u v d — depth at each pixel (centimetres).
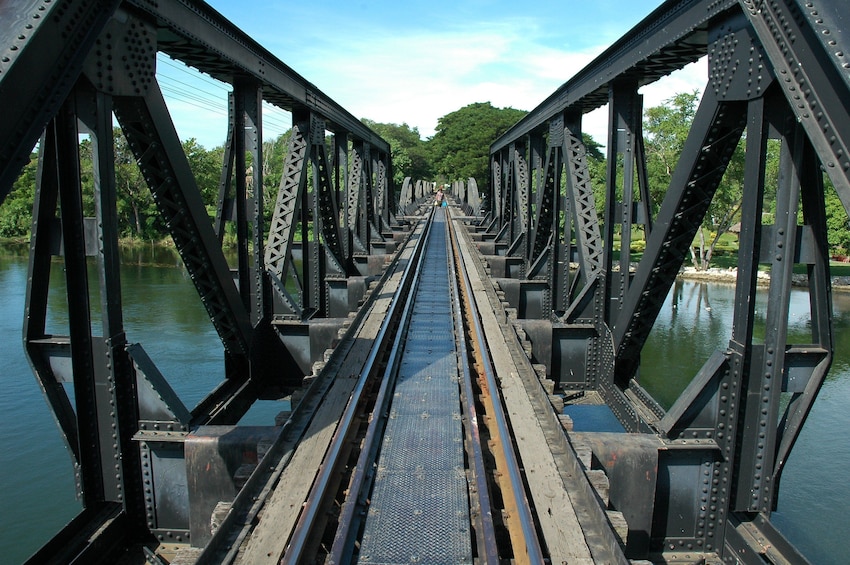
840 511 1059
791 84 422
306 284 1267
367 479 549
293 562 411
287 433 604
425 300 1372
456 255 2158
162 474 581
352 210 2108
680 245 672
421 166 9156
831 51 359
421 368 864
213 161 4694
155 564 559
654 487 562
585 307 1017
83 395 550
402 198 4688
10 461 1221
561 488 515
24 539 991
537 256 1634
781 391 536
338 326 973
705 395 559
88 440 559
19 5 394
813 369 535
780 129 494
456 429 653
